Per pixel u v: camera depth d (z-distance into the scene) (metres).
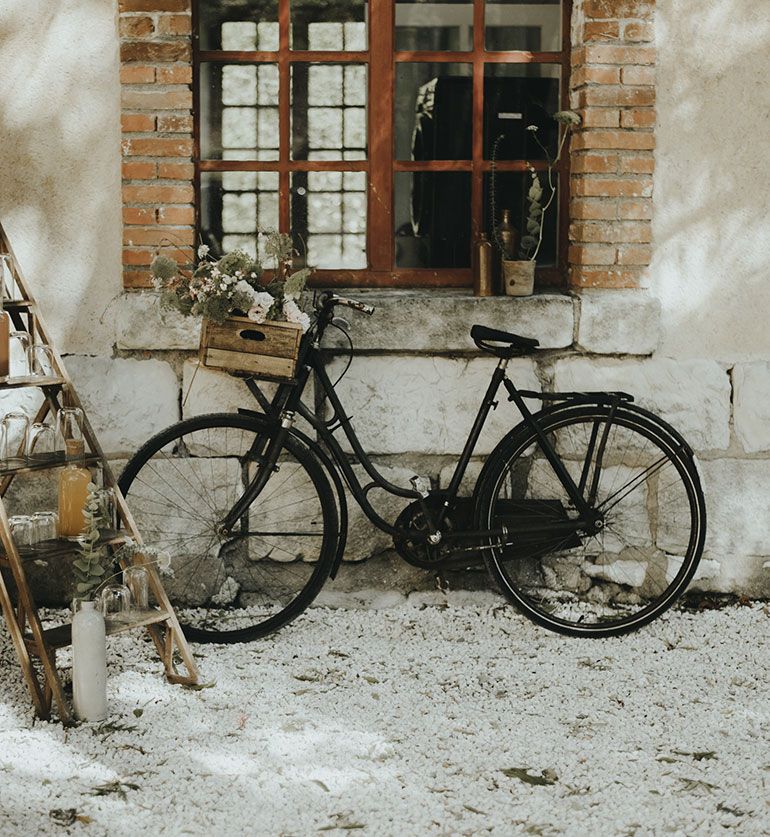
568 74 4.24
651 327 4.12
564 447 4.20
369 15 4.21
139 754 3.07
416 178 4.30
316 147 4.27
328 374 4.12
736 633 4.01
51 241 4.07
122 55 3.99
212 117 4.23
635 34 4.04
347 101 4.25
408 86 4.26
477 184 4.30
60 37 4.00
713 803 2.87
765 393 4.20
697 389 4.18
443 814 2.80
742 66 4.09
